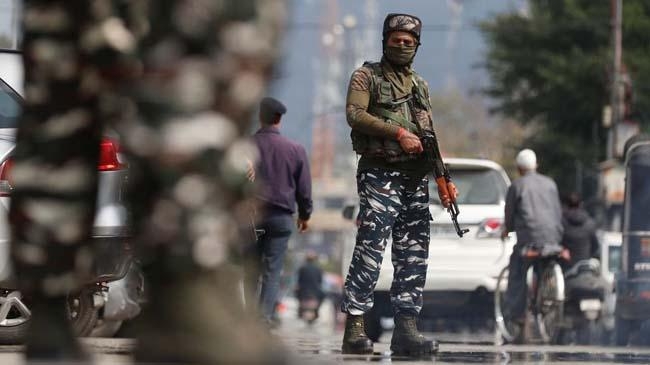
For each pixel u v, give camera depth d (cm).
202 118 466
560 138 10756
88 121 522
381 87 1761
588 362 1411
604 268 4828
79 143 528
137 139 467
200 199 466
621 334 2970
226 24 464
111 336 2208
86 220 540
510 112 11088
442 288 3662
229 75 467
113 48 483
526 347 2086
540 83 10962
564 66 10731
